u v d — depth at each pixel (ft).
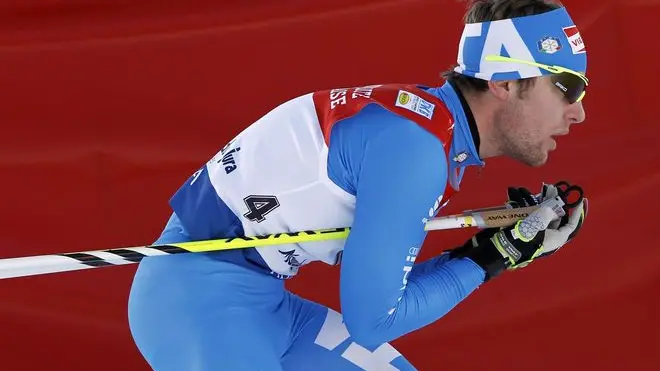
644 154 50.29
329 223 27.99
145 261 29.73
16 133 54.75
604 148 51.31
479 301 43.42
